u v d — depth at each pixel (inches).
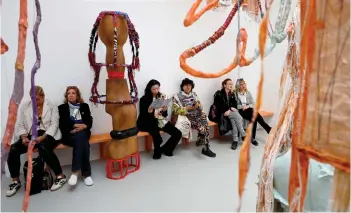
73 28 112.2
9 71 88.4
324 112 22.3
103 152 122.9
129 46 122.6
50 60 108.9
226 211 78.5
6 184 94.3
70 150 118.2
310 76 23.3
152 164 116.3
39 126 97.4
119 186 95.4
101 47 117.0
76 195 88.9
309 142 23.6
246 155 20.9
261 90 19.2
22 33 28.9
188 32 139.4
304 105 23.9
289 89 43.0
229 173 105.8
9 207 80.8
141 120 124.3
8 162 89.6
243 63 35.8
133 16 124.1
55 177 99.2
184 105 131.5
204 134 126.4
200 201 84.4
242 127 135.6
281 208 44.2
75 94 106.5
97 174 106.2
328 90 22.0
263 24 19.5
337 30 21.2
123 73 101.9
